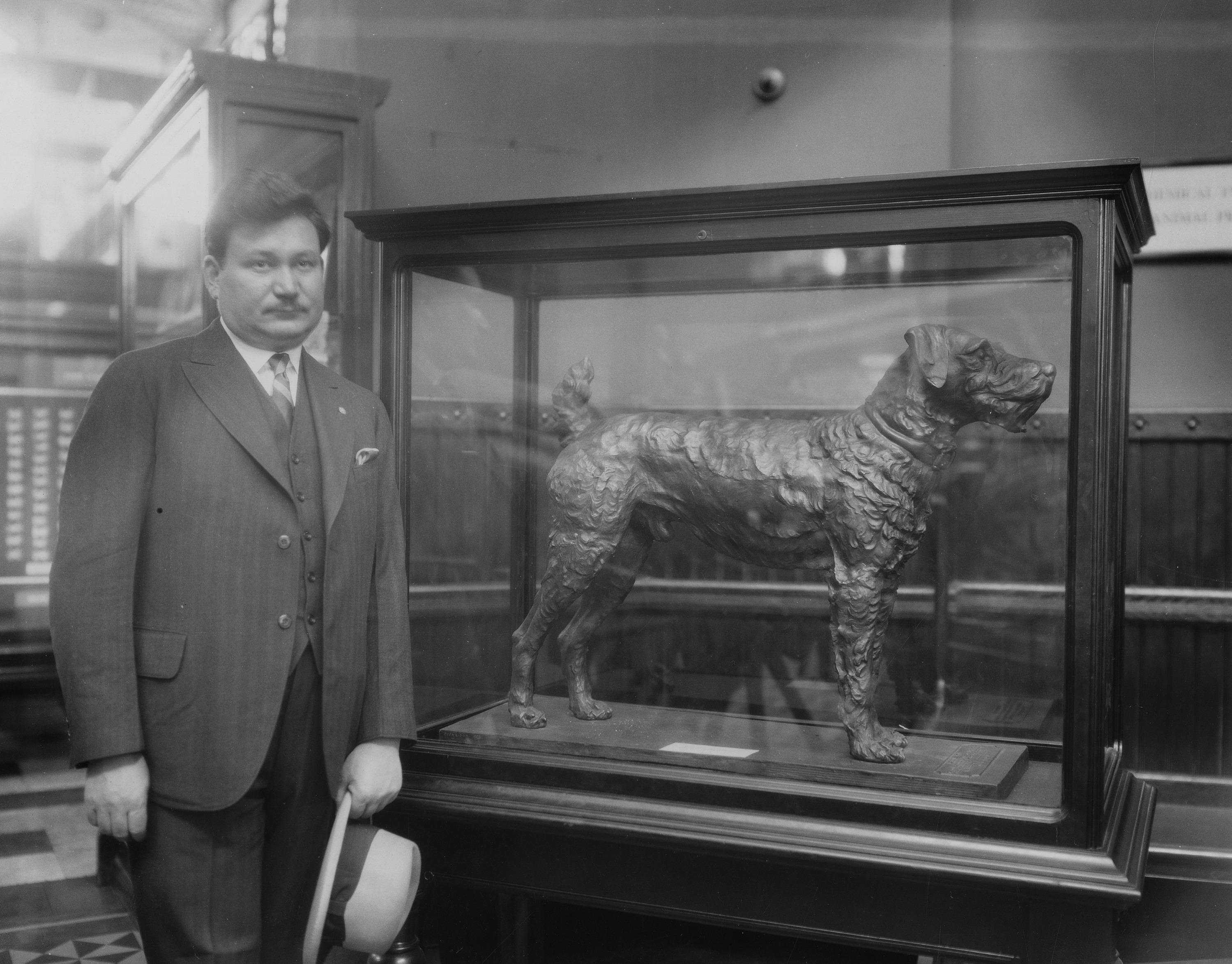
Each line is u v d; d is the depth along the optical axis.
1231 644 2.12
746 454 1.71
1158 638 2.16
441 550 1.86
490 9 2.37
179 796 1.32
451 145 2.41
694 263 1.75
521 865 1.75
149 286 2.27
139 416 1.33
